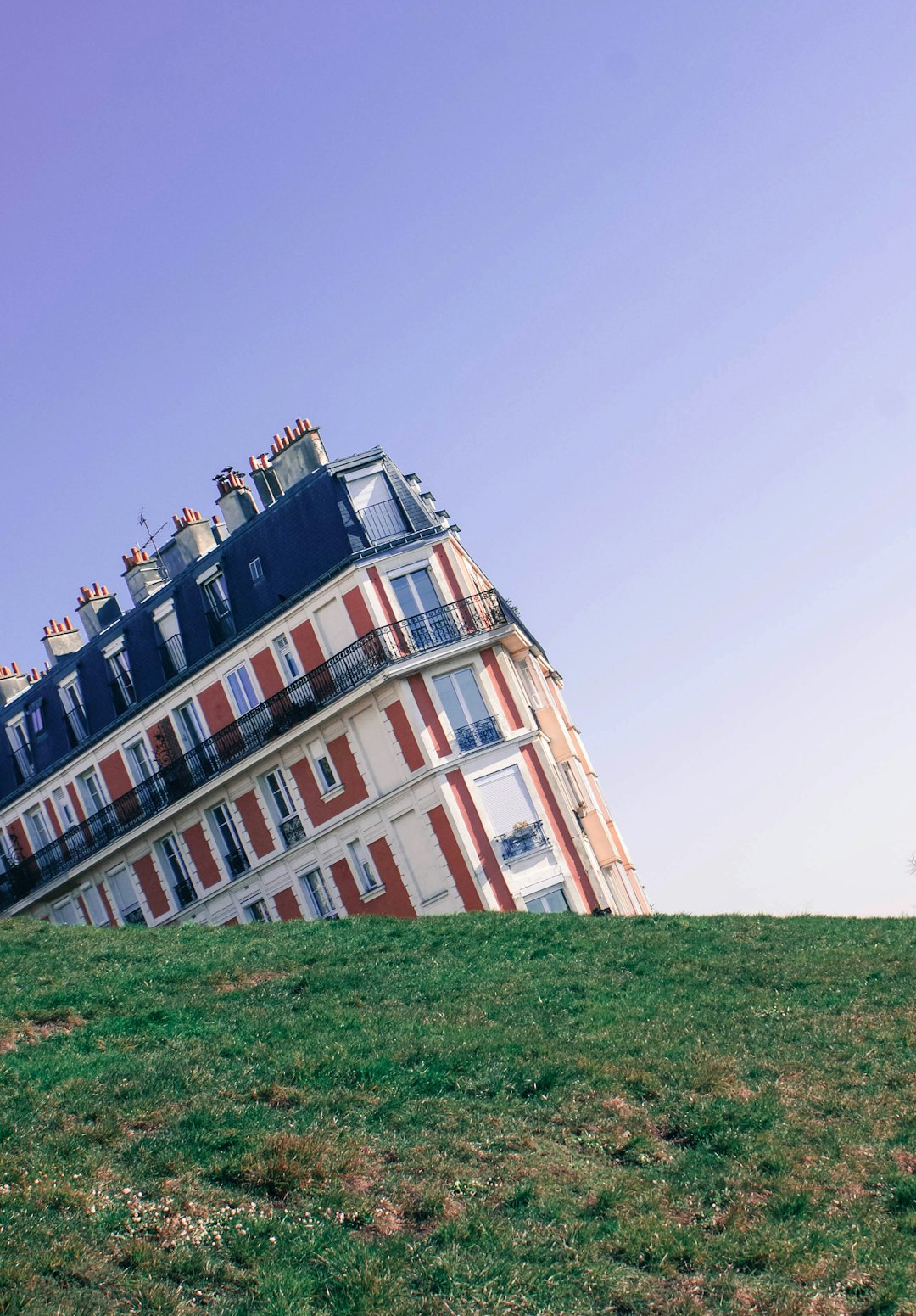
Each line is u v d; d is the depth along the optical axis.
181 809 53.19
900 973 25.34
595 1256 13.90
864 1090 18.70
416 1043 19.31
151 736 54.81
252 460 54.38
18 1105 16.42
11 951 27.64
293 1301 12.25
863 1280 13.71
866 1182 15.86
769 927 30.22
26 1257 12.35
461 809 46.75
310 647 49.69
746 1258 14.03
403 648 47.59
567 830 48.50
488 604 49.25
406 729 47.44
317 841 49.88
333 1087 17.55
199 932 30.91
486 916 31.73
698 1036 21.00
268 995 22.98
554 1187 15.33
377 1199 14.61
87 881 57.19
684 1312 12.98
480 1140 16.34
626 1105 17.83
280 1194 14.51
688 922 30.72
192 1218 13.73
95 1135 15.47
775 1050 20.42
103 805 57.06
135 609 56.41
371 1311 12.27
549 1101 17.75
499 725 47.97
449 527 50.50
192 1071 17.72
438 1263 13.22
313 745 49.88
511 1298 12.82
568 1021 21.75
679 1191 15.50
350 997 22.97
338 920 32.00
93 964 25.97
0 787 61.50
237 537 52.62
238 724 51.41
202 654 53.34
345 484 50.09
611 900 53.00
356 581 48.28
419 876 47.44
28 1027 20.73
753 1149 16.56
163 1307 11.98
